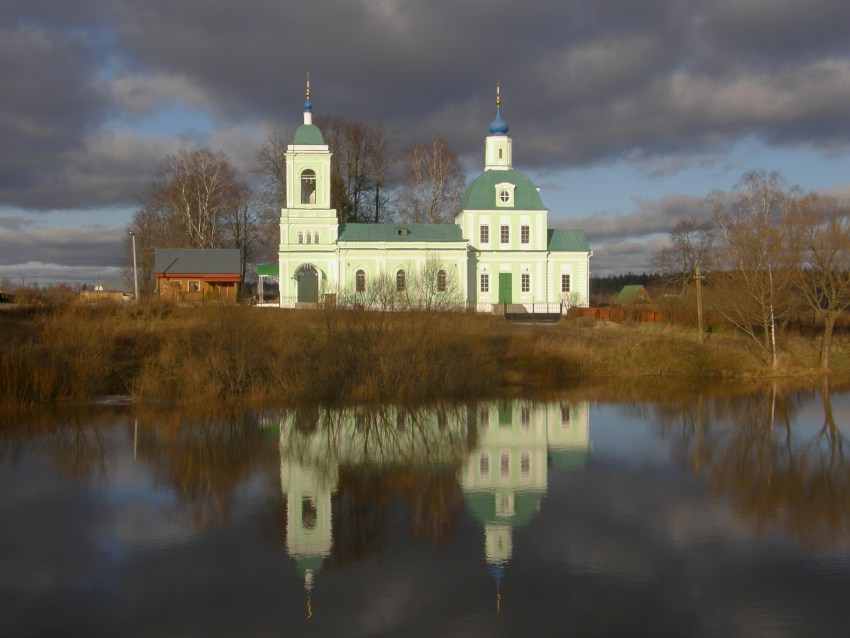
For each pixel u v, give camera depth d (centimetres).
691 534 2261
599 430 3788
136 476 2872
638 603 1797
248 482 2812
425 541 2214
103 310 5328
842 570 1988
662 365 5838
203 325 4728
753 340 6384
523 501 2595
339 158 9956
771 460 3186
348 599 1825
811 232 6044
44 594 1859
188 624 1709
